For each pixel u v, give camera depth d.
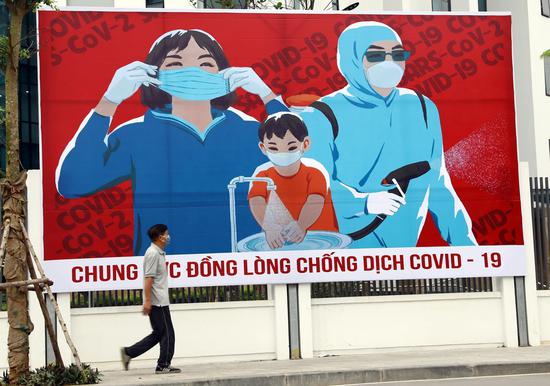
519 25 29.11
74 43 13.90
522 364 12.27
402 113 14.52
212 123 14.12
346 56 14.46
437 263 14.39
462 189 14.55
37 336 13.48
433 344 14.35
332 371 11.83
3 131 17.84
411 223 14.38
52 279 13.55
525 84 28.89
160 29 14.11
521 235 14.61
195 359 13.78
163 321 12.34
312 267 14.11
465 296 14.51
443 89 14.65
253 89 14.23
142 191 13.89
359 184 14.32
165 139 14.01
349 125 14.38
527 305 14.61
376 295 14.35
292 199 14.16
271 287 14.12
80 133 13.81
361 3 27.75
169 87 14.07
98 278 13.67
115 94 13.94
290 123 14.26
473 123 14.66
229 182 14.07
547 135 29.25
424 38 14.66
